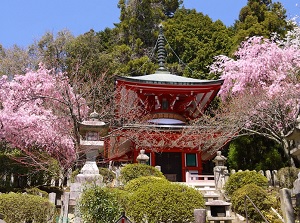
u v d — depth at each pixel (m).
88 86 18.28
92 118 11.50
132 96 20.12
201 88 19.83
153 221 7.88
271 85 17.66
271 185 13.88
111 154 18.23
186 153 19.00
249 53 21.08
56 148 16.44
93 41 27.95
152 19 35.81
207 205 9.20
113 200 8.09
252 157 21.83
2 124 16.12
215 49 31.34
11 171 14.55
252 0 29.42
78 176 10.22
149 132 17.91
